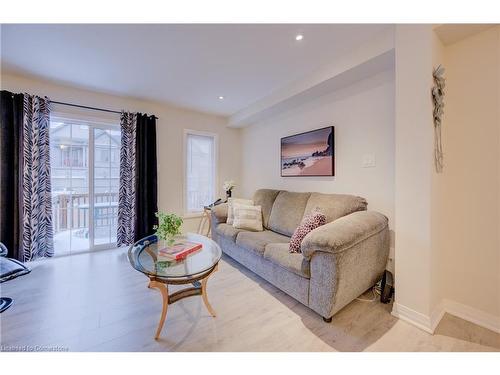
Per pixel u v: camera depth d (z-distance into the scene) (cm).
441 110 161
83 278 237
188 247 194
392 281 203
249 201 336
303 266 175
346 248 158
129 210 335
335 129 264
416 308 161
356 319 169
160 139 370
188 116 395
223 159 434
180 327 162
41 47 208
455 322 164
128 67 246
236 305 191
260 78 271
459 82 169
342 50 212
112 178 343
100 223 333
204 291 173
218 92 315
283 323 166
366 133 233
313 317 173
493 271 158
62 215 308
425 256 156
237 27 181
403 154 166
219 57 225
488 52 157
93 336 152
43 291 210
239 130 453
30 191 271
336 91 262
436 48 160
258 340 149
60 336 151
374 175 227
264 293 211
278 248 209
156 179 357
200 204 414
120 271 255
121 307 186
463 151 168
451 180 173
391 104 212
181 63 237
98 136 330
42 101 278
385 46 185
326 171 271
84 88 302
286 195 298
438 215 167
